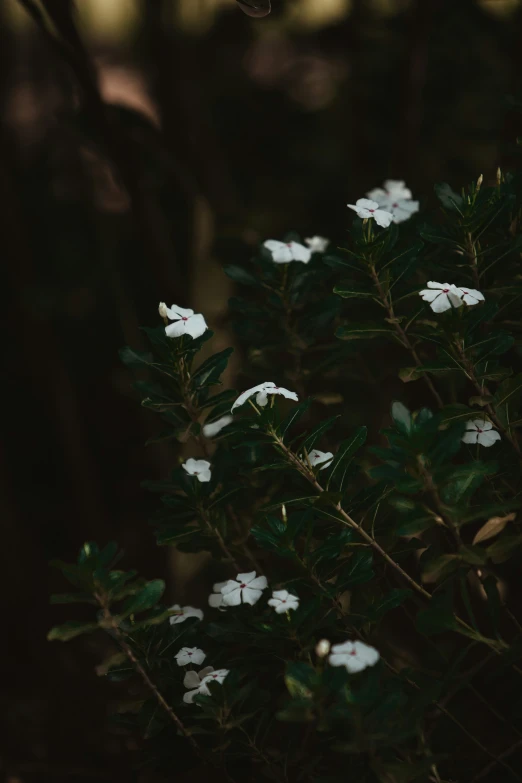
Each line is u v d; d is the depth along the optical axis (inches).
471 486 50.9
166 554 92.6
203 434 59.1
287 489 57.5
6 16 106.5
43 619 93.9
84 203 93.3
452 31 83.4
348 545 54.4
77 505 102.7
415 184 79.8
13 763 74.7
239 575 54.8
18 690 89.5
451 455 50.1
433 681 53.8
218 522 57.1
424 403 65.4
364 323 55.1
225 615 56.2
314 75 110.3
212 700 52.4
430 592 60.9
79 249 105.7
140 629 53.9
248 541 62.4
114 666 54.3
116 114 76.3
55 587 100.9
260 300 66.6
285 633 52.8
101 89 75.4
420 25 76.0
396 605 53.5
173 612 54.6
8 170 94.7
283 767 54.6
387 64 83.7
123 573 51.8
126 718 56.2
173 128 87.3
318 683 49.1
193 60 91.8
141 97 111.9
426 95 86.1
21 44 110.7
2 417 115.6
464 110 84.6
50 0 67.8
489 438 54.8
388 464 50.7
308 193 97.9
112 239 94.0
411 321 55.1
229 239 78.5
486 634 63.9
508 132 69.1
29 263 93.5
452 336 53.1
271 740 58.6
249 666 54.7
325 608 54.8
